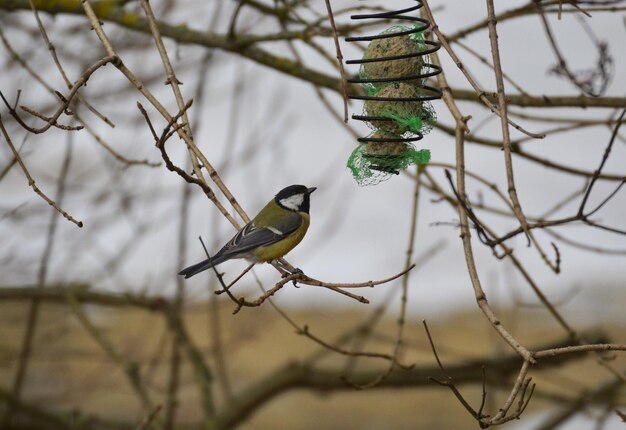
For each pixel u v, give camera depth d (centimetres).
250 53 1024
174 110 1338
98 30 643
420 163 783
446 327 1842
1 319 1353
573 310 1830
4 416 1208
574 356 1168
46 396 1320
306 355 1728
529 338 1714
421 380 1212
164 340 1155
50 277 1227
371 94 778
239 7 988
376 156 779
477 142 954
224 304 1419
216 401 1548
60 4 1018
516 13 905
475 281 615
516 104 932
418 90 766
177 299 1180
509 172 605
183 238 1182
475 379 1212
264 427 1577
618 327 1744
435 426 1557
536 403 1561
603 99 902
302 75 1027
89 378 1472
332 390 1230
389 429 1561
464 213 661
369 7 944
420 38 774
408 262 922
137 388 1097
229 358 1705
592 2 806
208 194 662
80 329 1548
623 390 1150
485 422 562
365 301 622
